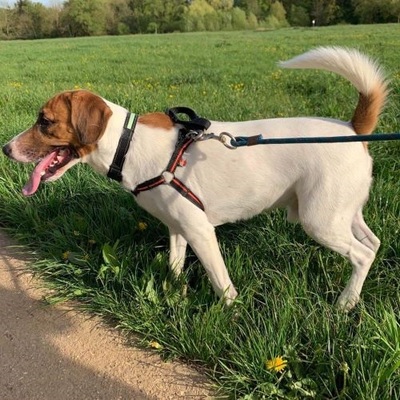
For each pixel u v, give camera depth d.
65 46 9.88
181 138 1.01
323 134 1.00
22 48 9.92
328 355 0.91
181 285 1.13
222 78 3.88
